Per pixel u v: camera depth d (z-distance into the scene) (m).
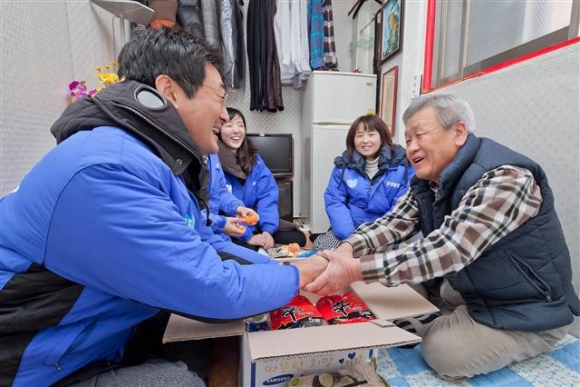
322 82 2.56
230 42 2.44
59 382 0.60
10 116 1.02
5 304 0.53
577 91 1.03
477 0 1.65
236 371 0.87
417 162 0.99
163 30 0.69
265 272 0.69
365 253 1.12
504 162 0.84
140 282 0.52
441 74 1.95
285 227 2.22
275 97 2.55
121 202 0.50
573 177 1.06
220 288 0.57
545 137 1.15
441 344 0.88
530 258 0.85
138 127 0.60
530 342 0.89
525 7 1.36
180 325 0.71
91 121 0.58
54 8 1.34
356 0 2.94
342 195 1.97
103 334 0.60
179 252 0.53
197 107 0.71
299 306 0.88
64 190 0.49
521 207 0.79
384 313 0.85
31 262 0.53
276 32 2.55
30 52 1.14
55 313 0.54
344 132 2.62
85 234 0.49
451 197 0.94
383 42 2.49
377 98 2.64
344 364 0.77
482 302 0.95
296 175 3.17
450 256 0.80
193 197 0.82
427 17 2.00
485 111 1.43
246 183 2.07
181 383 0.62
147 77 0.67
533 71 1.18
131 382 0.61
